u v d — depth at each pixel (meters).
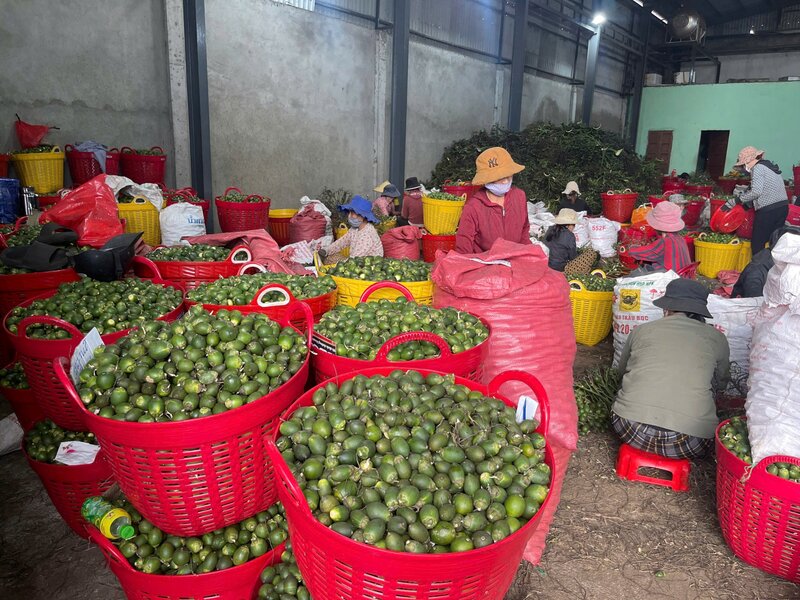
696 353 3.25
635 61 21.72
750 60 21.64
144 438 1.77
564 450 2.85
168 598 2.06
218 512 1.99
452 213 8.00
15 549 2.67
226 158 8.91
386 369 2.19
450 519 1.50
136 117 7.62
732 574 2.70
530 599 2.52
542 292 2.88
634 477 3.44
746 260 8.53
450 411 1.83
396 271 3.62
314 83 10.11
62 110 6.84
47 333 2.71
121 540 2.07
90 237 4.27
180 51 7.88
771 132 19.05
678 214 5.10
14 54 6.32
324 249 6.37
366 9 10.88
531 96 17.05
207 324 2.16
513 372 1.98
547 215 9.41
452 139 14.25
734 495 2.69
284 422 1.78
